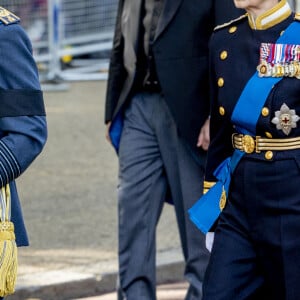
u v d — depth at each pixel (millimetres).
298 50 15945
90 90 52688
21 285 24094
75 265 25734
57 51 54219
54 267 25531
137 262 21188
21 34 14906
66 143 40594
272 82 15922
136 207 21188
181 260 26422
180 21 20312
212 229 17062
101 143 40844
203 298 16344
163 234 28875
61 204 31953
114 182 35062
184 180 20797
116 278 25297
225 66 16500
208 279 16375
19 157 14617
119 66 21500
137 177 21078
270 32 16219
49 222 29844
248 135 16203
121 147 21297
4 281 14531
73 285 24641
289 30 16109
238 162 16281
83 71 56750
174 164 20984
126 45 21031
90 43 56062
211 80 16938
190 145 20484
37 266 25594
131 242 21266
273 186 15938
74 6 55344
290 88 15859
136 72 20891
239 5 16266
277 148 15945
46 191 33594
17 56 14812
